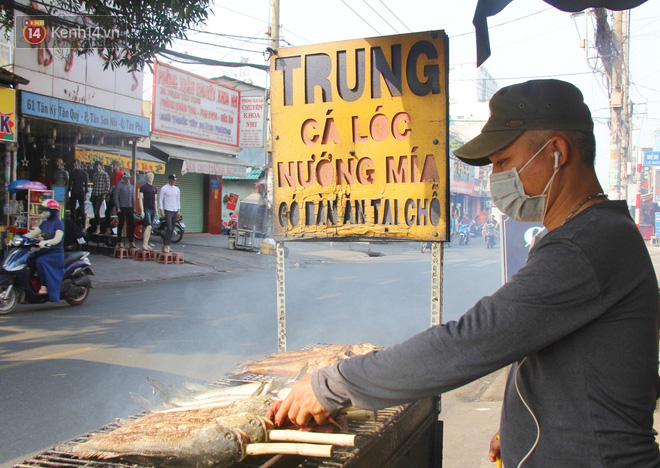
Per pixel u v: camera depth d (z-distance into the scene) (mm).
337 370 1330
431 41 2348
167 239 13758
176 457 1402
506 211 1458
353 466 1495
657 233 32312
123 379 4797
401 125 2418
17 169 13492
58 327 6930
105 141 16562
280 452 1357
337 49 2500
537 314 1159
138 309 8281
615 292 1179
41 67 13000
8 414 3973
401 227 2439
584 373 1197
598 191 1354
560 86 1358
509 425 1374
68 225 12727
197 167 19266
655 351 1220
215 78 23906
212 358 5520
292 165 2623
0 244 10367
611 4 2271
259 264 15156
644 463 1185
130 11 8594
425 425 2195
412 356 1218
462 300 9594
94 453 1482
